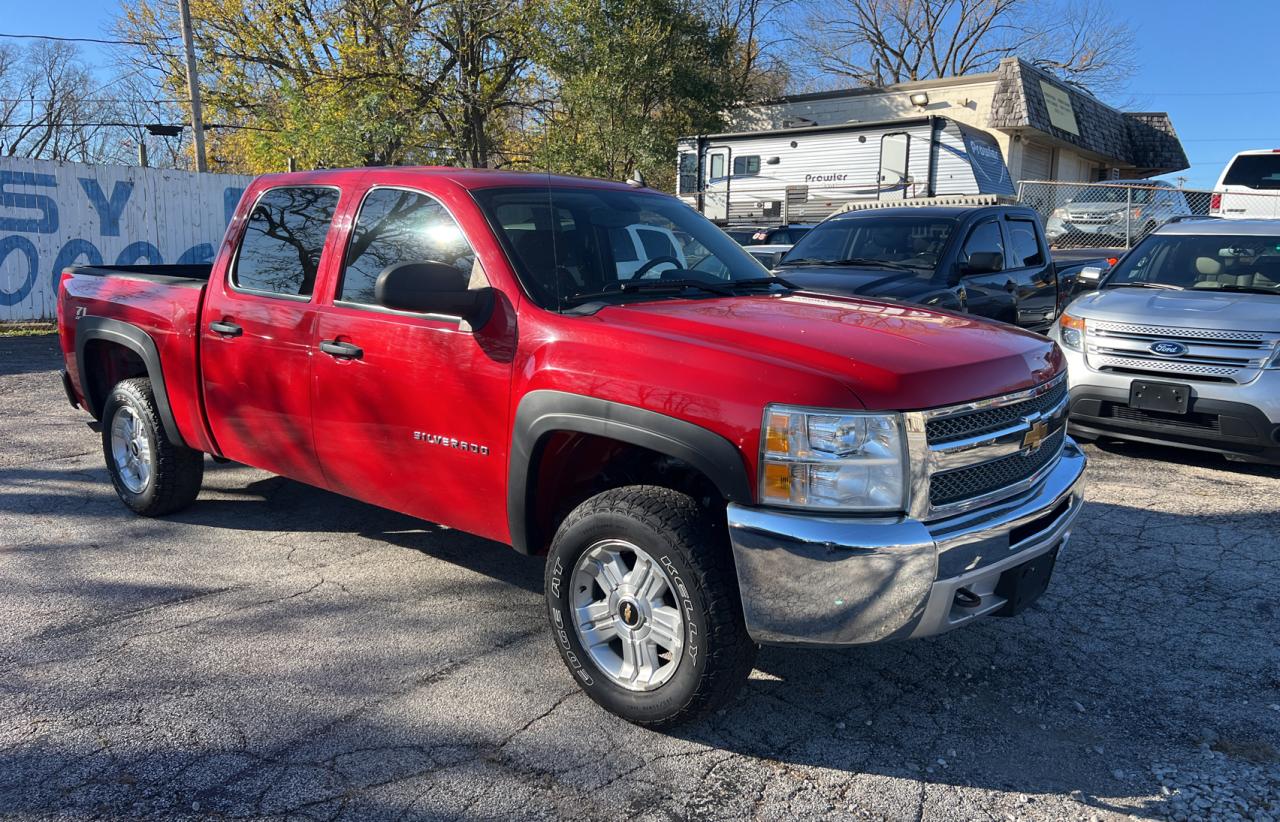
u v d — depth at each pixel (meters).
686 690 3.02
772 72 37.09
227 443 4.70
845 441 2.78
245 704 3.32
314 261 4.20
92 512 5.47
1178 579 4.61
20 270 14.09
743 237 16.05
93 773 2.90
